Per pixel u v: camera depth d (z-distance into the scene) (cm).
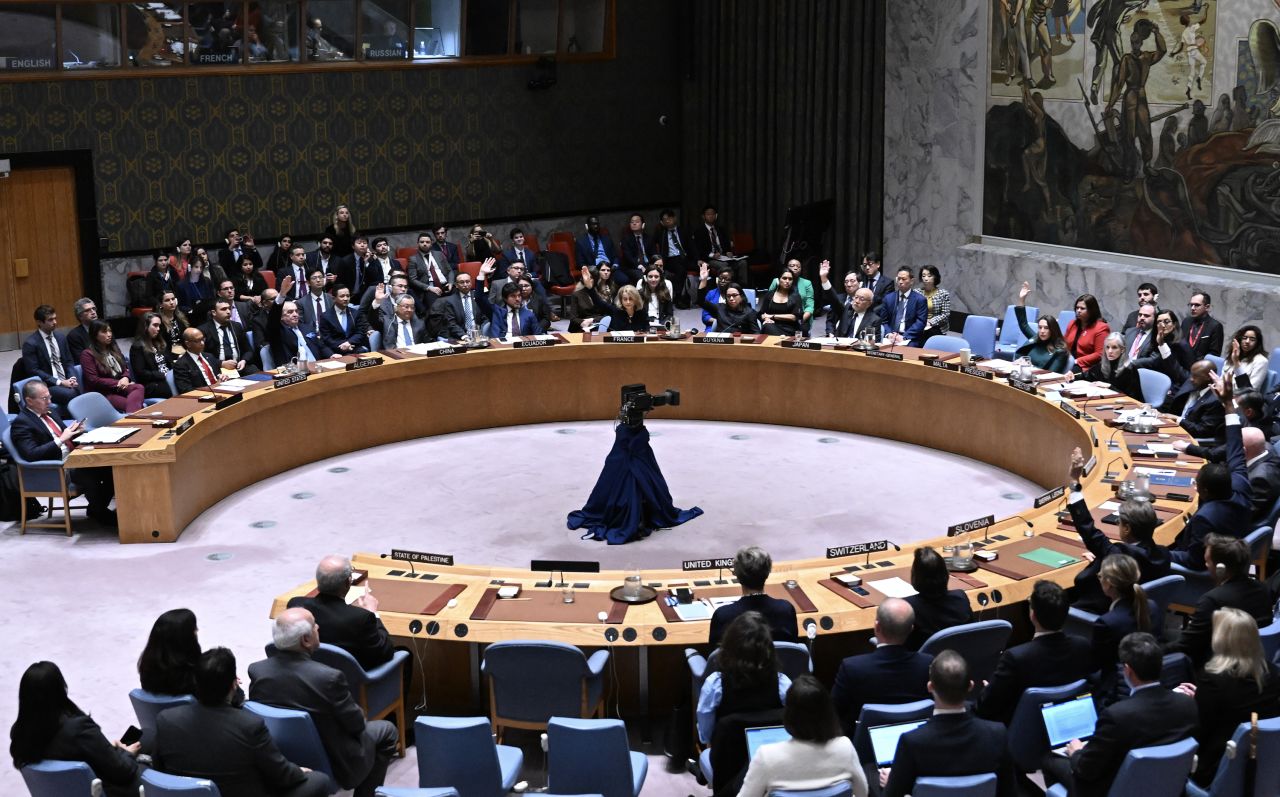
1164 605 668
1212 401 1035
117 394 1193
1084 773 511
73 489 1009
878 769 523
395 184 1852
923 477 1146
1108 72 1470
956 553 722
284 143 1764
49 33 1585
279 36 1728
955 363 1185
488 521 1040
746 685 514
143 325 1233
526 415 1326
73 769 498
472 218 1917
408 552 737
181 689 567
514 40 1886
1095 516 796
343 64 1777
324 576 631
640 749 671
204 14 1672
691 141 2022
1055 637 558
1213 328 1217
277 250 1675
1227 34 1348
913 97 1698
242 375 1294
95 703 733
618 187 2012
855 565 738
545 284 1820
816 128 1823
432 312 1396
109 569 930
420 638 679
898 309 1374
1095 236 1526
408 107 1838
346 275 1673
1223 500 752
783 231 1831
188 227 1722
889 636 556
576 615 673
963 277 1677
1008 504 1073
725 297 1405
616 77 1975
